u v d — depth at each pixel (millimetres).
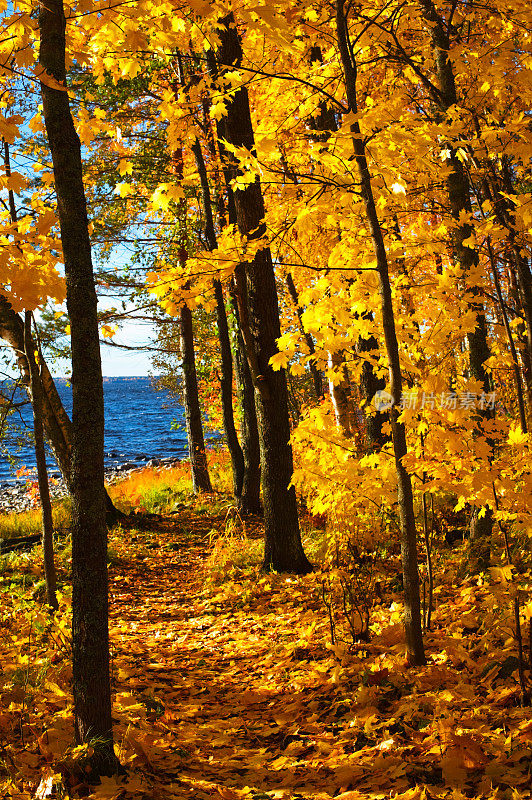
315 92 4520
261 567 7066
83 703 2742
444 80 5008
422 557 5723
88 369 2756
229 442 11008
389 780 2521
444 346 4121
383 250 3713
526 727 2564
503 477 3023
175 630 5762
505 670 3148
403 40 5062
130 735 3041
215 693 4137
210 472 16062
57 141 2758
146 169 10133
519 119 3674
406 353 4152
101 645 2768
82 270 2775
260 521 10156
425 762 2586
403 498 3682
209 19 3314
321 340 4043
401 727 2914
